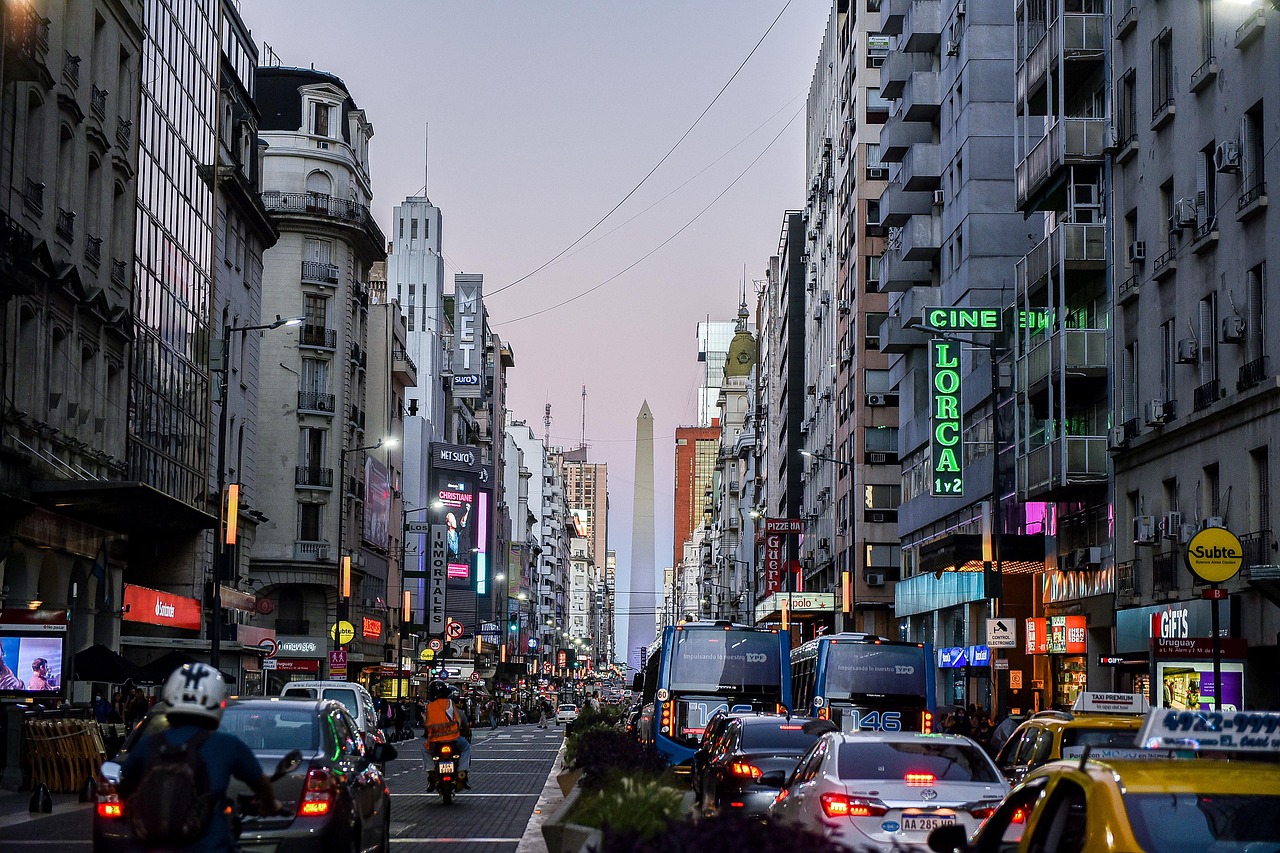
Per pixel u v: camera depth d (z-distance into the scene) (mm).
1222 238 32250
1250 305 30781
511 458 189250
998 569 36562
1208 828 7273
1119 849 7184
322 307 83250
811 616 90938
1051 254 41188
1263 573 26484
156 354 52719
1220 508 32031
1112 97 39562
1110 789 7543
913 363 63438
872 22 79125
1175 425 34281
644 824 12562
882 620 76688
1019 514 46250
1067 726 15031
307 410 81062
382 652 96000
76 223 42812
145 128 50938
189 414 57812
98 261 45062
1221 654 29781
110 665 38438
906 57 62312
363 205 89188
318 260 83250
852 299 80062
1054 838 7992
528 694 148375
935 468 52688
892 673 33500
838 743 14438
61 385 41719
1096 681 40250
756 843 6941
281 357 81125
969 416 52031
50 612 31578
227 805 8812
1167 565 34594
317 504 80875
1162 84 36375
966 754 14367
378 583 95875
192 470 58344
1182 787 7500
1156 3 36438
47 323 40125
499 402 162625
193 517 41969
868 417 77125
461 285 150875
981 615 51469
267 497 79875
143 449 50781
